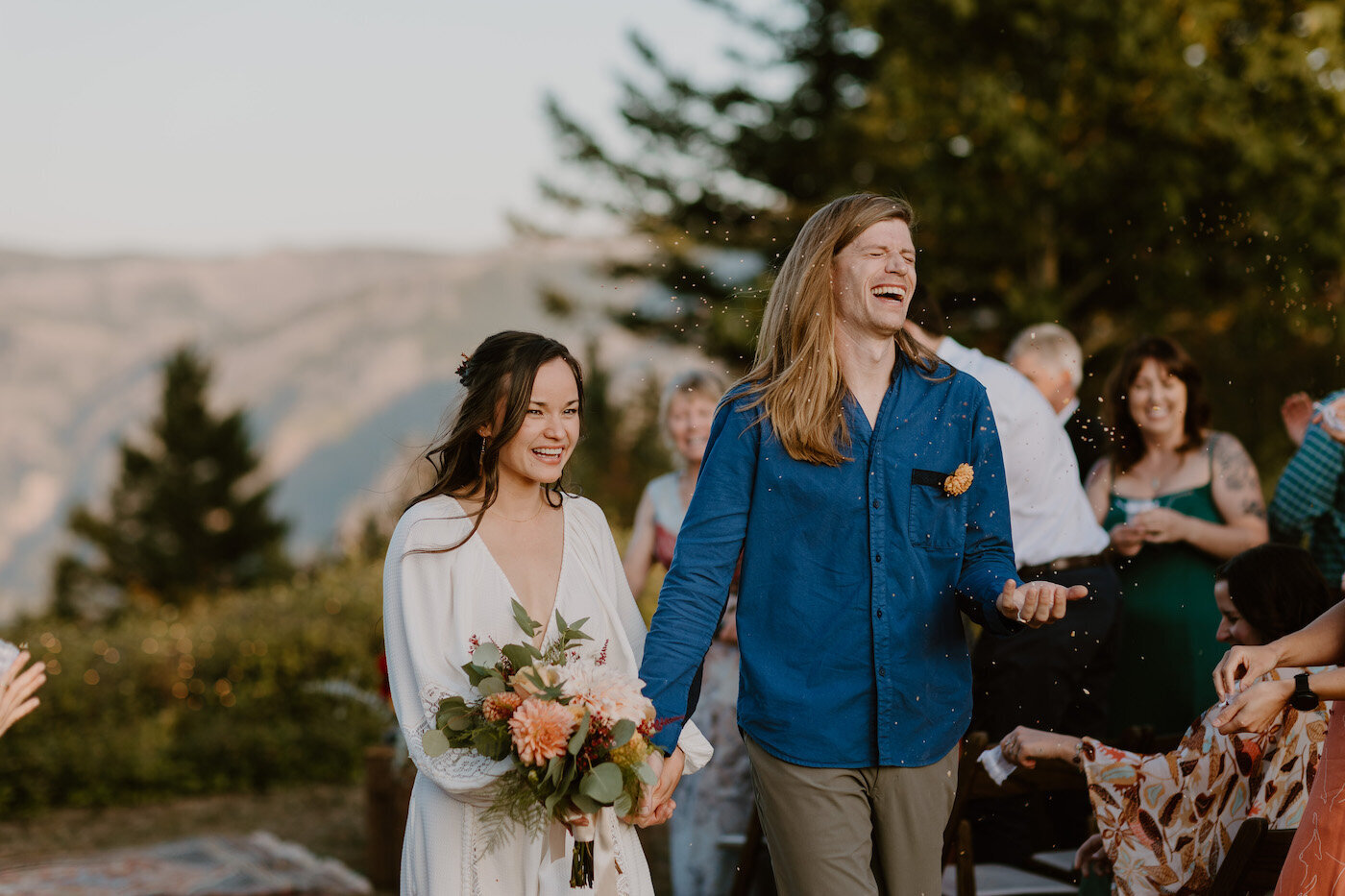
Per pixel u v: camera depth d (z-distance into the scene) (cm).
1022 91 1450
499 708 238
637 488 2397
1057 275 1466
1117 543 405
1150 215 1344
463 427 265
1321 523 411
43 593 3775
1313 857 234
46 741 756
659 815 259
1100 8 1368
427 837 249
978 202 1414
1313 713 269
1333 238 1228
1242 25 1434
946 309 1501
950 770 261
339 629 850
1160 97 1350
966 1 1418
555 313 2130
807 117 2077
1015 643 361
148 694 816
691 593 260
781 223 1950
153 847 645
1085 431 455
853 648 253
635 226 2075
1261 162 1273
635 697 238
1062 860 345
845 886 251
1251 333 1048
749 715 260
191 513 3900
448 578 258
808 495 254
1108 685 372
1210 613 394
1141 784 277
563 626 253
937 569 257
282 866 589
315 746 804
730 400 266
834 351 257
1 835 694
